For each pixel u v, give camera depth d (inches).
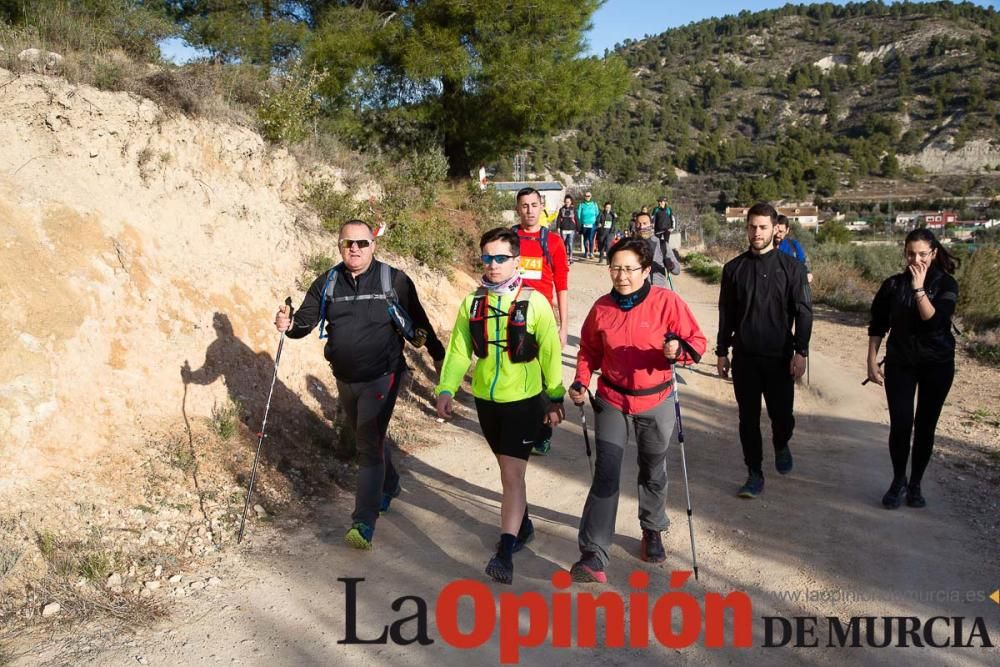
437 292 405.7
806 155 4667.8
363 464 185.5
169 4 553.9
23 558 157.3
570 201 844.6
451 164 674.8
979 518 198.8
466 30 612.4
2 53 241.3
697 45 7475.4
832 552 181.6
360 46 581.6
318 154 389.7
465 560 179.6
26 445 179.3
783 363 215.5
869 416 294.4
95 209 230.8
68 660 135.4
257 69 398.0
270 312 271.4
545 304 166.6
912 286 197.2
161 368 221.6
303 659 139.8
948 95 5462.6
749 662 139.8
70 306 203.9
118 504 181.2
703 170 4790.8
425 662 139.6
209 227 272.8
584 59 633.6
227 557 175.0
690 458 249.8
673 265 306.7
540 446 249.0
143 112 259.3
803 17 7864.2
